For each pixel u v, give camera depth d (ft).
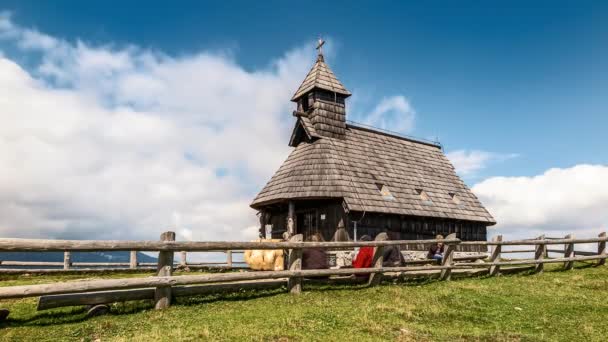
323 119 80.12
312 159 74.13
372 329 25.76
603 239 57.52
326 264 40.55
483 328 27.55
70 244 26.05
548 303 34.71
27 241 24.71
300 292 35.73
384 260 42.78
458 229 83.10
